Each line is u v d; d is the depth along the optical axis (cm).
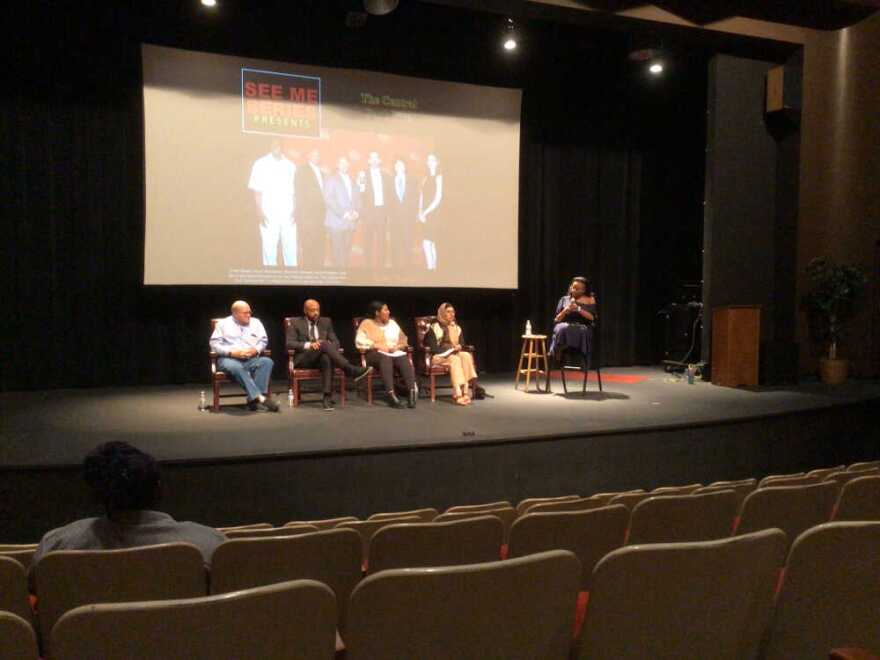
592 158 846
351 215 692
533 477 469
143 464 187
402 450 434
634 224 873
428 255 723
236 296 685
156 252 626
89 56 621
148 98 616
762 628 144
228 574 174
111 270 641
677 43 714
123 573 162
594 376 780
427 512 300
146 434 452
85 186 629
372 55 716
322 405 575
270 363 557
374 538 191
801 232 772
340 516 423
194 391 630
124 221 642
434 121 723
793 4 691
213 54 638
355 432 468
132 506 186
